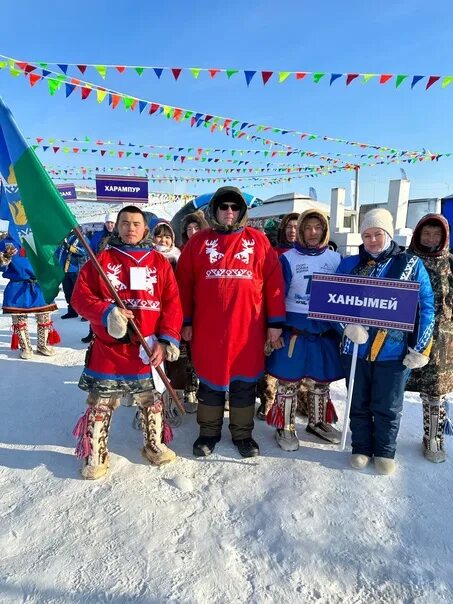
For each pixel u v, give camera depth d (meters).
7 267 5.04
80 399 3.80
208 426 2.92
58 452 2.87
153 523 2.18
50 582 1.80
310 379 3.04
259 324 2.78
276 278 2.81
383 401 2.63
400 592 1.79
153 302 2.52
